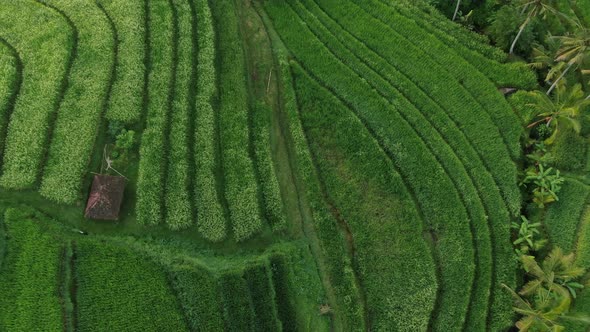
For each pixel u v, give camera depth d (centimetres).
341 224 3319
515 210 3356
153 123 3322
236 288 3002
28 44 3484
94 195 3008
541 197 3322
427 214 3334
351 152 3450
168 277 2997
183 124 3366
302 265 3152
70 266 2947
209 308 2948
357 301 3083
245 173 3291
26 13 3594
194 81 3566
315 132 3503
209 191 3206
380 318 3084
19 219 3006
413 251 3222
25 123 3225
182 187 3186
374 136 3541
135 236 3094
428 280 3156
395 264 3195
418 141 3494
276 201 3269
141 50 3547
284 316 3038
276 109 3597
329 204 3356
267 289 3042
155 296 2938
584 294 3109
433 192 3372
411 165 3438
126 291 2928
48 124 3256
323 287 3131
